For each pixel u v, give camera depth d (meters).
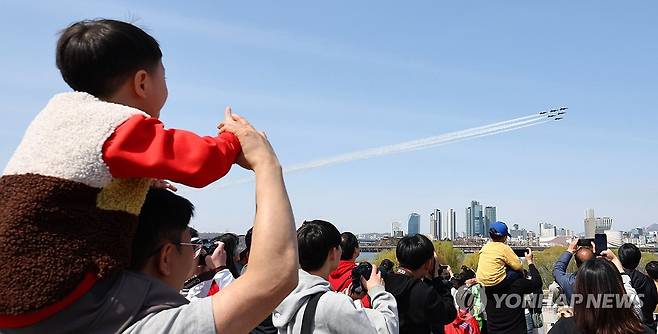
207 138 1.67
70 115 1.60
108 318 1.52
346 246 5.45
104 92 1.80
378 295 4.15
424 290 5.00
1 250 1.47
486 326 8.43
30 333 1.49
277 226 1.62
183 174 1.55
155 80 1.87
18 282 1.45
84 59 1.77
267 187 1.67
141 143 1.56
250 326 1.57
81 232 1.52
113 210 1.59
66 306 1.48
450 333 6.63
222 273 4.87
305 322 3.50
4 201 1.54
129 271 1.63
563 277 7.26
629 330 3.79
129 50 1.79
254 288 1.57
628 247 8.00
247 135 1.75
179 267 1.91
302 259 3.96
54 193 1.51
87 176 1.53
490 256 8.36
